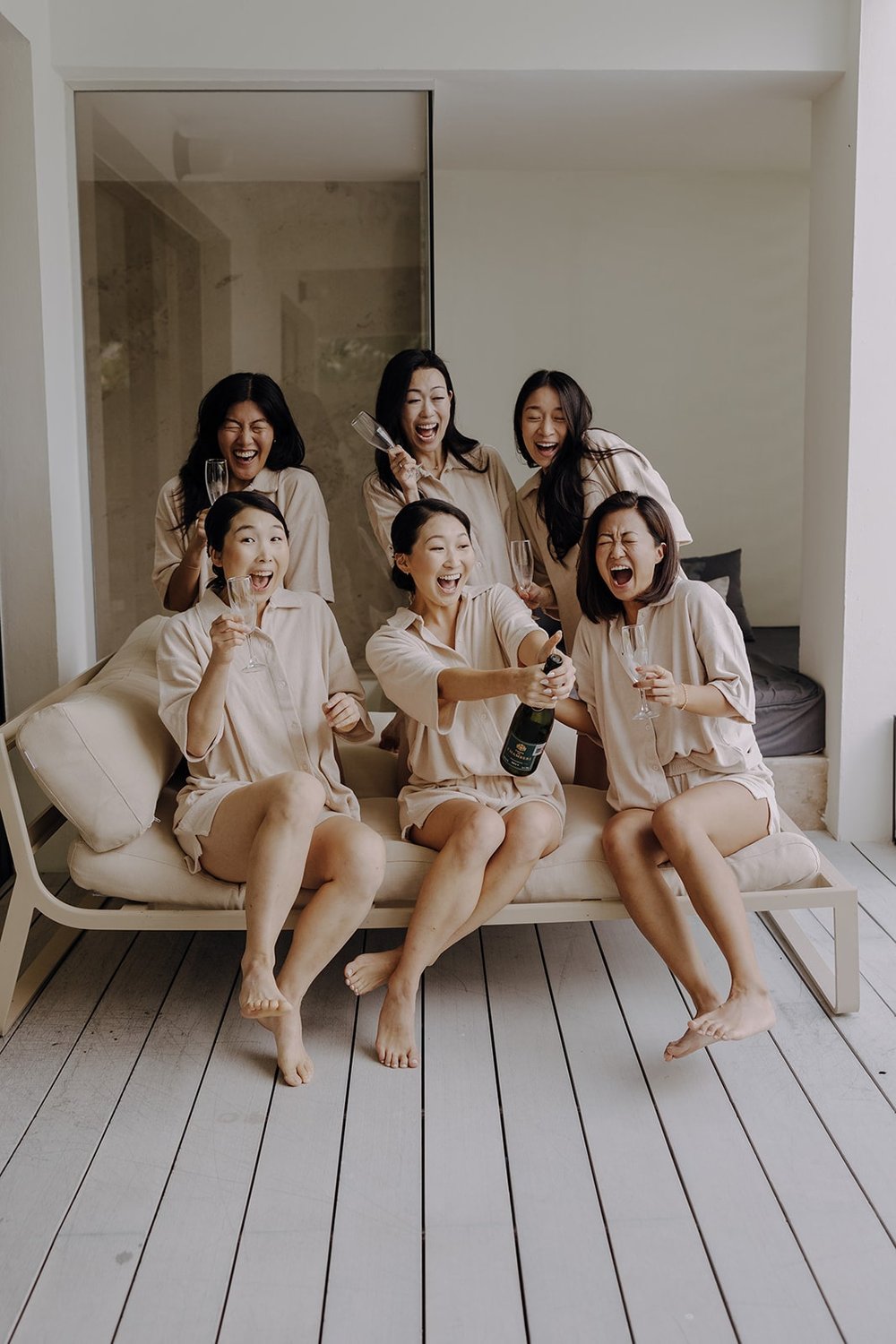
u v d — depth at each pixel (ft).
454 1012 8.53
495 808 8.57
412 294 12.08
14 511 11.15
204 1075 7.72
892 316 11.62
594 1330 5.41
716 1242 6.00
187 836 8.40
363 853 7.91
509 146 15.14
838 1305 5.55
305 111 11.80
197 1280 5.79
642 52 11.51
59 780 8.11
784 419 17.97
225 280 12.00
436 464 10.98
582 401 9.99
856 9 11.35
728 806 8.30
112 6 11.14
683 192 17.33
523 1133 6.99
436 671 8.46
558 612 10.66
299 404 12.21
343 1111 7.27
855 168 11.45
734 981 7.68
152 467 12.14
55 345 11.28
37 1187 6.53
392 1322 5.49
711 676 8.54
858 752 12.23
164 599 11.94
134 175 11.84
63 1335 5.43
